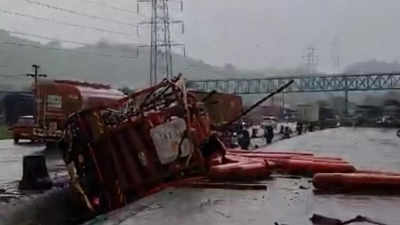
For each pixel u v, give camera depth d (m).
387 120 107.81
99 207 12.41
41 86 35.91
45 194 13.48
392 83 128.00
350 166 13.45
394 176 11.34
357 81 130.50
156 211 9.12
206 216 8.69
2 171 20.98
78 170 12.66
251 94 131.50
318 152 31.58
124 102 12.84
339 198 10.41
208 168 12.53
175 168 12.17
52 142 35.19
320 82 132.38
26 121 39.03
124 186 12.27
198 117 12.92
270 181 12.45
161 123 12.30
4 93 87.75
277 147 36.28
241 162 13.12
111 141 12.45
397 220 8.47
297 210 9.20
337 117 123.94
